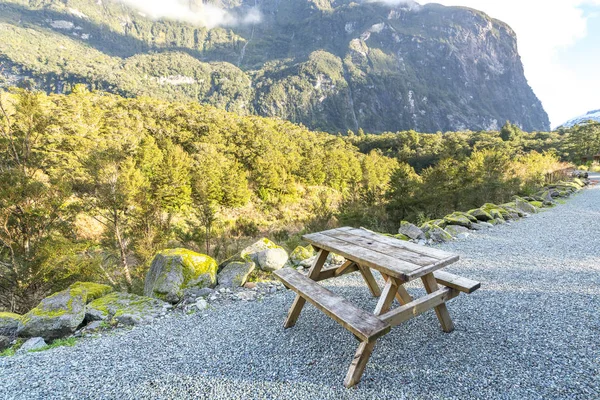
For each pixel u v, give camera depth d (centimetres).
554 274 421
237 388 215
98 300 387
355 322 219
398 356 245
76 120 2625
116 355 269
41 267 684
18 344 321
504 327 282
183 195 2214
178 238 1283
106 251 1053
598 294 348
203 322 331
